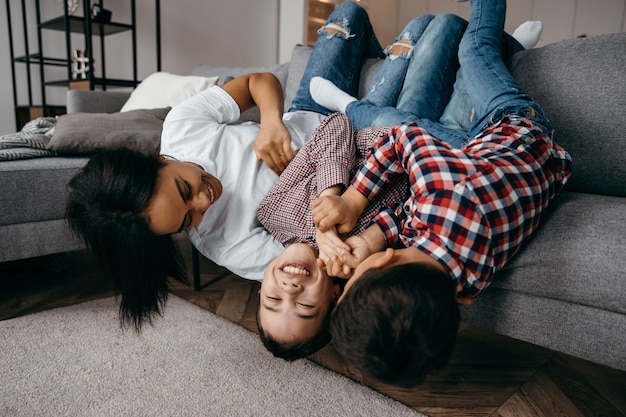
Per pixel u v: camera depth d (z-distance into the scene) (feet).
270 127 3.46
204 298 4.57
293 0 14.69
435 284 1.91
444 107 4.40
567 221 2.62
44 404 2.78
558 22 15.08
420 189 2.48
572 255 2.48
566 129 3.46
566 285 2.51
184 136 3.47
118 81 9.71
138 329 2.98
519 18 15.85
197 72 8.18
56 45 10.75
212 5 13.46
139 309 2.89
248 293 4.72
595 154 3.33
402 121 3.91
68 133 4.76
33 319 3.93
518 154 2.63
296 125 4.10
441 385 3.11
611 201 2.79
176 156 3.43
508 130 2.86
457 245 2.30
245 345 3.54
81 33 10.83
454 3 17.12
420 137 2.64
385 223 2.74
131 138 4.95
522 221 2.46
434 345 1.87
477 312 2.93
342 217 2.68
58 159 4.62
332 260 2.48
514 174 2.48
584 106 3.38
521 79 3.80
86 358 3.31
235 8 14.02
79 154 4.96
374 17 17.52
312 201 3.12
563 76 3.52
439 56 4.31
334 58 5.06
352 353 1.98
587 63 3.42
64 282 4.92
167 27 12.58
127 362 3.26
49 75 10.75
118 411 2.73
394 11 18.29
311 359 3.41
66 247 4.35
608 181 3.31
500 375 3.25
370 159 2.84
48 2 10.49
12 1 10.09
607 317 2.43
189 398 2.86
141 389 2.94
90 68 9.04
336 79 5.06
